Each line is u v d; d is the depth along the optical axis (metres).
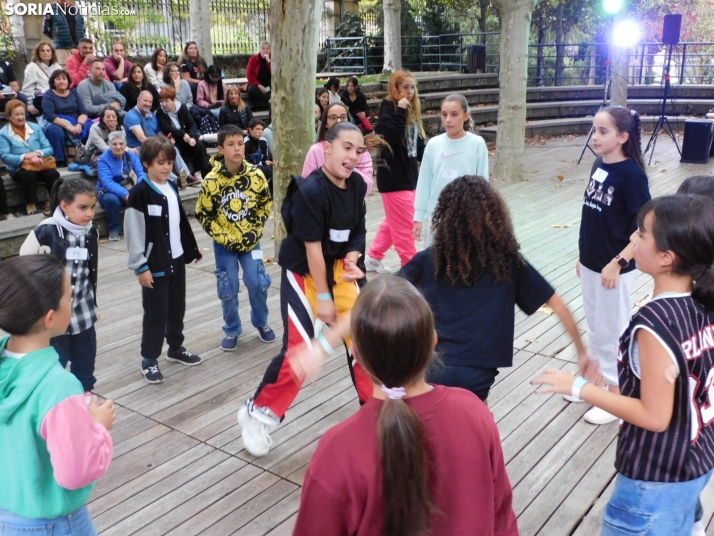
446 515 1.32
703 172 10.67
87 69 9.95
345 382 4.02
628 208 3.16
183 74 11.31
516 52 9.66
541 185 9.91
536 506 2.85
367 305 1.28
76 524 1.72
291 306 3.02
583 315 5.04
